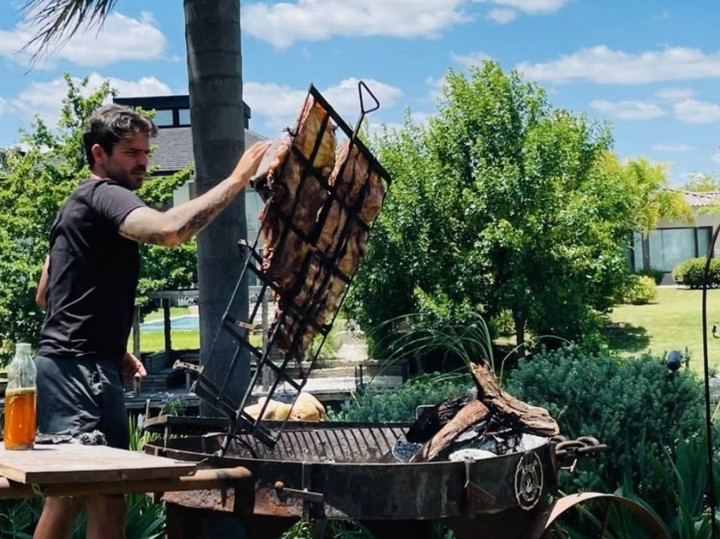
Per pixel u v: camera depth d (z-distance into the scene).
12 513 4.98
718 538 4.39
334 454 4.33
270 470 3.21
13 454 2.95
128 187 3.62
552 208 16.38
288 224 3.35
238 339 3.53
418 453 3.79
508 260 16.16
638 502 4.12
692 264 36.03
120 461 2.81
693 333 23.80
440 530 4.64
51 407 3.46
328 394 14.52
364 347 19.64
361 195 3.58
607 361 5.41
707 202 39.91
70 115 16.66
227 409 3.54
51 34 5.16
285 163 3.29
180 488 2.98
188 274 17.88
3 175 17.09
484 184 16.08
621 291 18.39
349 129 3.51
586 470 4.80
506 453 3.74
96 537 3.32
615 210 18.27
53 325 3.50
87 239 3.44
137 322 18.44
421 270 15.98
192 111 4.96
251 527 3.45
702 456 4.74
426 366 15.46
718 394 6.09
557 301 16.33
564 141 16.98
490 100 16.56
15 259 16.05
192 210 3.22
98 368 3.48
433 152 16.78
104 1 5.14
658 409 4.98
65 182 16.25
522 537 3.47
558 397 5.11
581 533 4.72
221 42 4.88
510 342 18.09
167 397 13.53
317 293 3.52
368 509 3.15
